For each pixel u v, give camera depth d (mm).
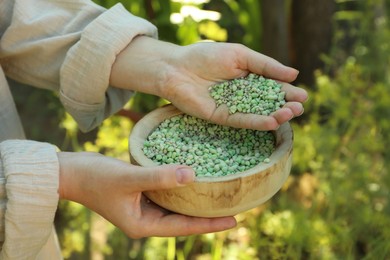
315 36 1669
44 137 1868
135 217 813
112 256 1523
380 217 1319
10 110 928
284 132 854
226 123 870
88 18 931
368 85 1669
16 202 781
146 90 901
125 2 1631
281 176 817
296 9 1660
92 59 897
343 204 1425
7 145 810
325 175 1407
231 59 886
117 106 967
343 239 1307
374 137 1462
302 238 1281
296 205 1423
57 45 925
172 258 1417
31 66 951
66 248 1482
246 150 878
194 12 1512
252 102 870
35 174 790
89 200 818
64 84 919
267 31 1647
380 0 1669
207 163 854
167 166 776
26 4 931
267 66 887
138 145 865
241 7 1799
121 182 792
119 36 896
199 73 892
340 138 1541
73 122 1587
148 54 903
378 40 1642
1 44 944
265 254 1346
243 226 1437
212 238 1410
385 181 1409
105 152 1747
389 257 1353
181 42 1686
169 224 819
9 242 793
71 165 812
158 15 1684
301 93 871
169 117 916
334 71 1721
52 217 801
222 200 792
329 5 1637
